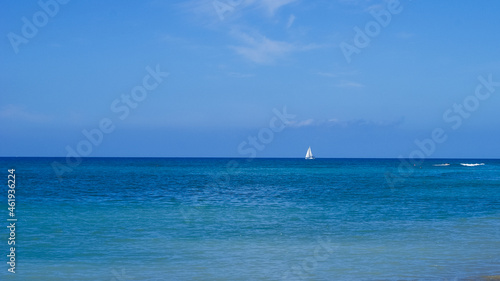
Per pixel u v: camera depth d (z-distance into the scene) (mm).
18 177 70375
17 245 19516
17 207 33375
